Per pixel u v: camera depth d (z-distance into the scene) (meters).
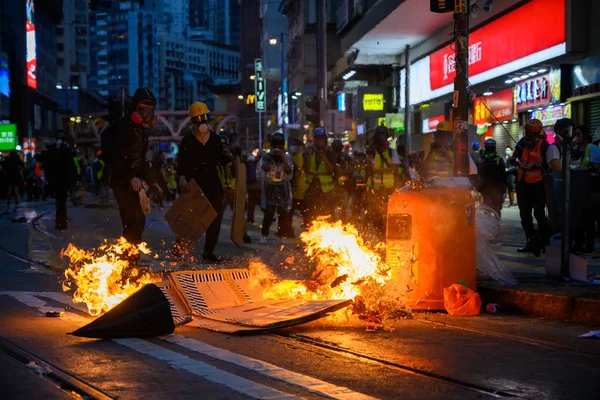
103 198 34.62
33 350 5.60
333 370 5.12
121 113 8.71
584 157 12.44
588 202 8.13
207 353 5.56
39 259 11.91
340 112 27.83
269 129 100.25
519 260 11.37
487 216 8.30
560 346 5.91
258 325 6.29
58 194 17.97
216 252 13.16
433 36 34.91
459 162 10.49
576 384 4.82
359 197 17.83
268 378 4.90
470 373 5.07
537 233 12.37
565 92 23.75
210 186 11.10
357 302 6.90
